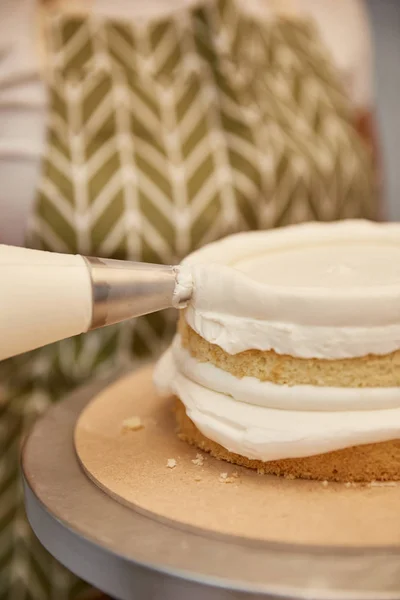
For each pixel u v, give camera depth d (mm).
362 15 1085
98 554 421
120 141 816
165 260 804
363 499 460
